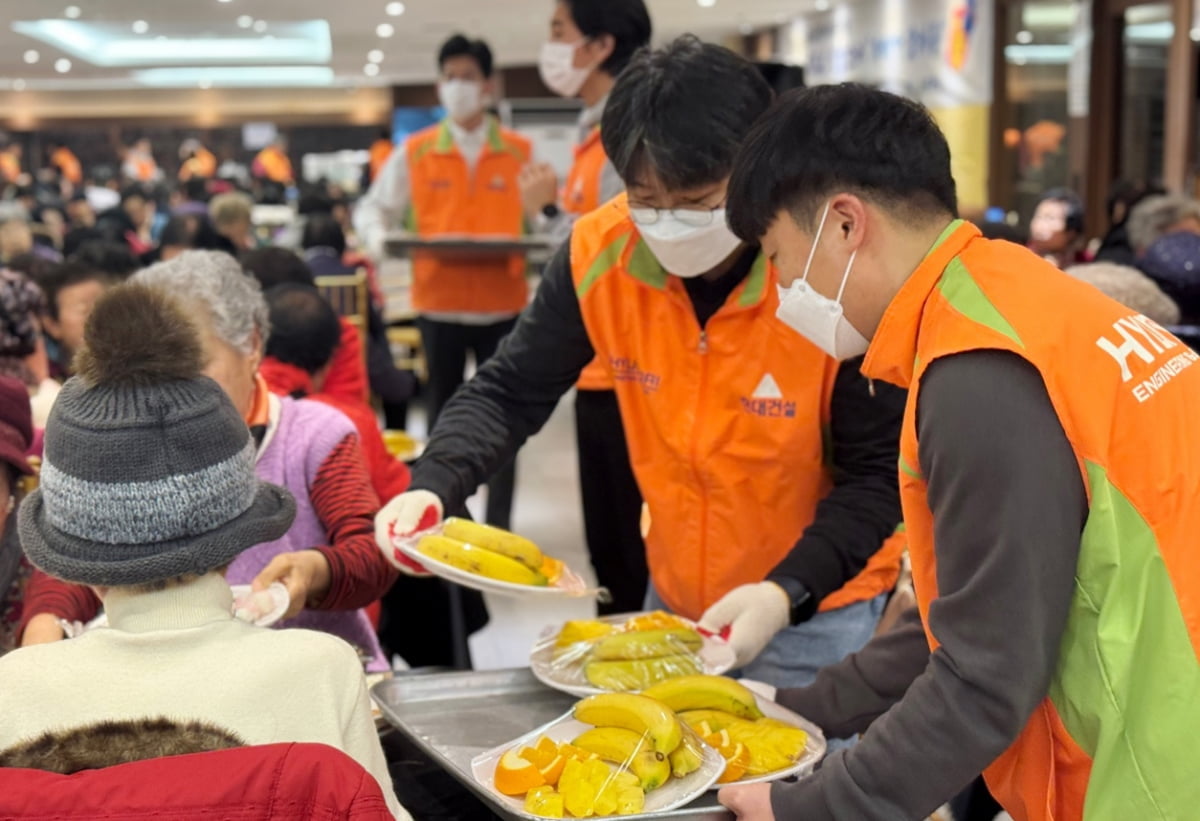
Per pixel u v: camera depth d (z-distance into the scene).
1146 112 8.00
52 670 1.14
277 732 1.13
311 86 21.55
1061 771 1.22
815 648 1.95
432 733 1.56
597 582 3.44
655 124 1.65
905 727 1.18
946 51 9.39
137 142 21.92
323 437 2.06
